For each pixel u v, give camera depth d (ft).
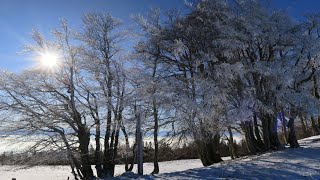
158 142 84.43
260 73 79.51
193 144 96.73
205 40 85.97
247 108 78.89
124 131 83.20
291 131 85.05
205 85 79.20
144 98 80.84
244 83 82.89
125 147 83.56
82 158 80.89
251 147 90.74
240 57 86.74
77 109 81.10
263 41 83.71
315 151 74.02
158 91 82.28
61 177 104.12
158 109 81.97
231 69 78.59
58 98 80.69
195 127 81.35
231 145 99.40
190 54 88.28
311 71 92.53
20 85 77.92
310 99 83.20
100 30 84.99
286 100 81.76
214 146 92.17
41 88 80.53
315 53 83.10
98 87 82.33
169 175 58.34
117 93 82.79
